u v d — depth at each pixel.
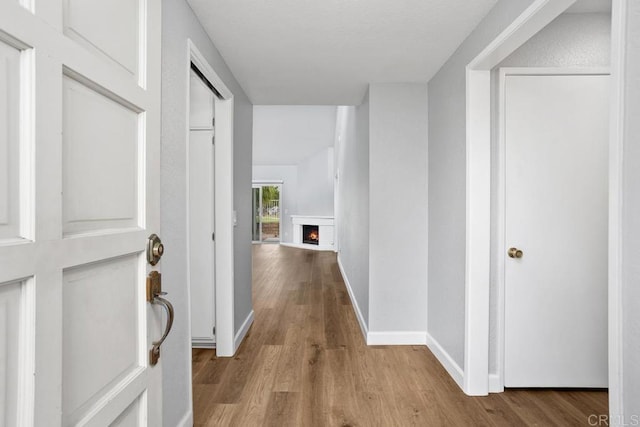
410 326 2.97
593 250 2.16
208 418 1.89
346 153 5.22
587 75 2.16
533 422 1.86
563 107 2.16
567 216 2.16
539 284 2.17
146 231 0.93
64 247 0.64
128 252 0.85
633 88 0.97
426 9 1.83
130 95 0.85
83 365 0.71
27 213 0.57
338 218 7.08
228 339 2.71
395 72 2.70
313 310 3.97
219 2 1.74
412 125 2.93
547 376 2.18
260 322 3.55
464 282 2.19
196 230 2.77
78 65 0.67
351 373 2.43
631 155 0.97
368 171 3.01
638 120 0.95
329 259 7.87
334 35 2.12
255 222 11.22
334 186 8.73
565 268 2.17
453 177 2.37
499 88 2.15
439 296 2.65
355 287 3.96
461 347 2.24
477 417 1.90
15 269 0.54
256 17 1.89
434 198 2.78
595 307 2.17
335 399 2.09
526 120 2.16
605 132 2.16
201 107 2.72
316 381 2.31
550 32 2.16
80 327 0.70
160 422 1.00
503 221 2.16
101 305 0.76
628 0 0.98
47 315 0.60
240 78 2.84
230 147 2.70
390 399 2.09
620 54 0.99
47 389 0.60
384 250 2.95
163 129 1.45
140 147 0.92
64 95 0.66
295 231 10.26
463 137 2.20
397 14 1.88
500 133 2.15
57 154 0.62
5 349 0.54
